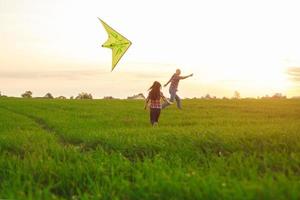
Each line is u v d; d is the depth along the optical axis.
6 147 16.03
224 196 7.20
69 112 39.34
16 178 10.11
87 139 18.50
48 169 10.91
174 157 12.43
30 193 8.20
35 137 18.86
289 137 14.73
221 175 9.68
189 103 50.56
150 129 20.67
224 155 13.57
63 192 10.02
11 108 47.06
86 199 8.41
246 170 9.66
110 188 9.00
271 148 13.40
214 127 20.36
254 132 16.47
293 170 10.40
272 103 50.16
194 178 8.44
